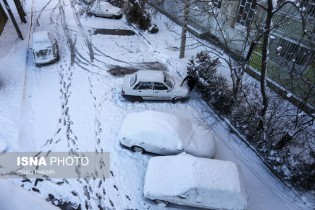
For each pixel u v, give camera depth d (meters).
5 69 15.42
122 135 10.70
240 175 9.24
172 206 9.30
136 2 20.64
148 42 19.41
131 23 21.70
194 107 13.70
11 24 20.56
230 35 17.64
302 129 10.18
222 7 17.52
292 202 9.84
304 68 12.65
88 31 20.25
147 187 9.03
